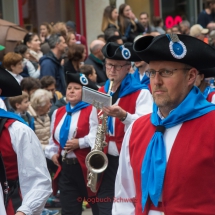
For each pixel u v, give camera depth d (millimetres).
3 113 8570
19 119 8555
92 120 12477
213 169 7160
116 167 11797
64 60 18797
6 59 16719
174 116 7414
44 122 15258
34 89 15984
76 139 12602
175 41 7137
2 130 8406
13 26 19438
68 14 28250
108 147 11797
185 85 7383
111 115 10945
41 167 8438
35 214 8289
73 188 12688
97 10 28953
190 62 7262
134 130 7926
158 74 7328
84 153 12578
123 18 24562
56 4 27484
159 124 7582
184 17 34031
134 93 11836
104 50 11914
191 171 7145
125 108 11773
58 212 15758
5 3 25469
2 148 8359
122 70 11867
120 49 11664
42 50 20359
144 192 7508
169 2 33219
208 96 10891
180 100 7465
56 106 16031
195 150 7195
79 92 12922
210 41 20891
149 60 7352
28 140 8367
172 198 7246
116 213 8094
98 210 12711
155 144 7473
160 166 7324
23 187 8375
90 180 10617
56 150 13195
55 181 13062
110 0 28984
